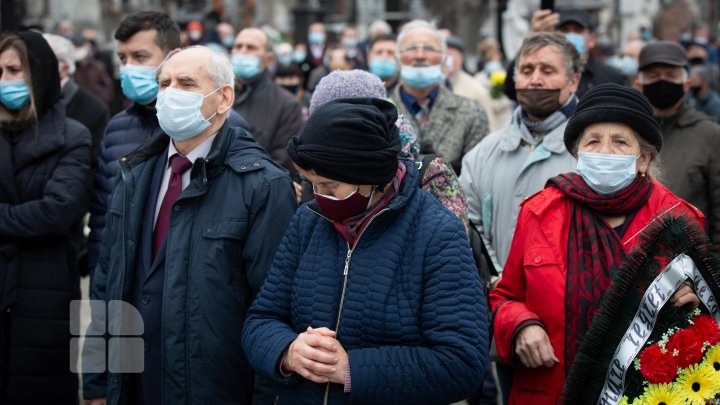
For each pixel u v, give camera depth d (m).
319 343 2.71
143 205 3.65
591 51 7.05
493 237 4.35
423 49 5.39
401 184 2.87
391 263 2.79
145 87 4.53
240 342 3.42
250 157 3.57
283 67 10.12
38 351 4.35
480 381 2.76
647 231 2.97
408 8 41.00
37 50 4.41
